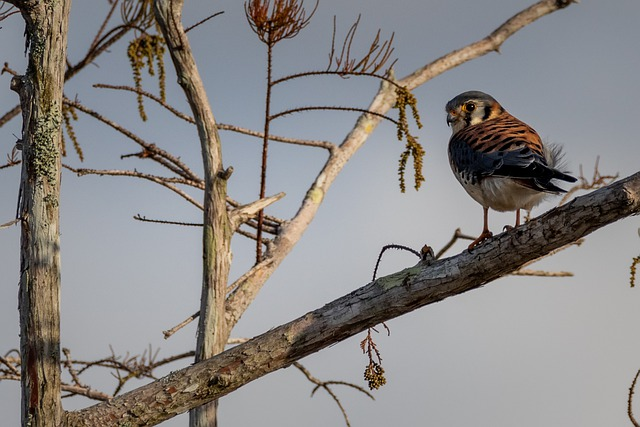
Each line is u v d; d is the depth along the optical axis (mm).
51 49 7836
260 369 8055
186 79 9180
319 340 8031
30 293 7734
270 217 11633
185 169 11047
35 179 7801
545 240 7391
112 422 7871
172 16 9055
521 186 9641
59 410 7777
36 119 7812
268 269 10969
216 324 9156
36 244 7777
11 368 10570
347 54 9477
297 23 9320
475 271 7676
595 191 7254
